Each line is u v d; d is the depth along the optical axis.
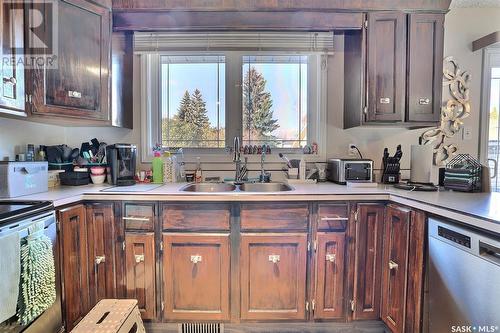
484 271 1.00
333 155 2.30
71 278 1.49
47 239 1.27
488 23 2.26
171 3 1.92
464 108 2.28
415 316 1.37
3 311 1.03
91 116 1.80
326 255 1.64
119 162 2.02
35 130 1.92
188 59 2.32
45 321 1.31
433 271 1.27
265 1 1.92
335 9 1.93
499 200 1.38
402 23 1.92
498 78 2.28
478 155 2.29
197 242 1.62
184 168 2.26
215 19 1.95
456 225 1.15
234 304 1.64
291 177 2.17
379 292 1.66
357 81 2.01
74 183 1.92
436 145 2.30
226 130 2.32
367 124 2.01
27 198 1.44
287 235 1.63
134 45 2.18
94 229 1.63
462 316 1.10
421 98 1.94
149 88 2.29
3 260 1.04
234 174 2.28
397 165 2.10
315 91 2.31
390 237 1.59
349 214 1.64
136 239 1.63
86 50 1.76
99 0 1.82
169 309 1.64
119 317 1.34
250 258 1.63
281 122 2.34
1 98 1.34
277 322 1.67
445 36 2.26
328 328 1.69
